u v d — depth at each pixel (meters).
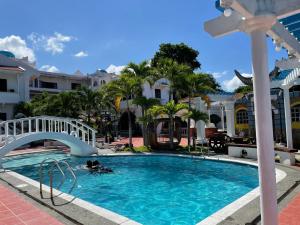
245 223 5.07
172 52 42.88
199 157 14.83
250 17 2.97
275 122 19.06
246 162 12.52
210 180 11.02
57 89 37.09
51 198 7.04
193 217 7.07
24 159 17.70
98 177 12.12
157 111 18.42
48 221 5.54
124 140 28.06
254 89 3.09
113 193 9.54
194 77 19.02
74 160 16.81
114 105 28.53
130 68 21.28
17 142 14.80
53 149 21.64
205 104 21.89
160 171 13.15
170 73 19.77
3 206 6.56
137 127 34.44
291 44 4.16
